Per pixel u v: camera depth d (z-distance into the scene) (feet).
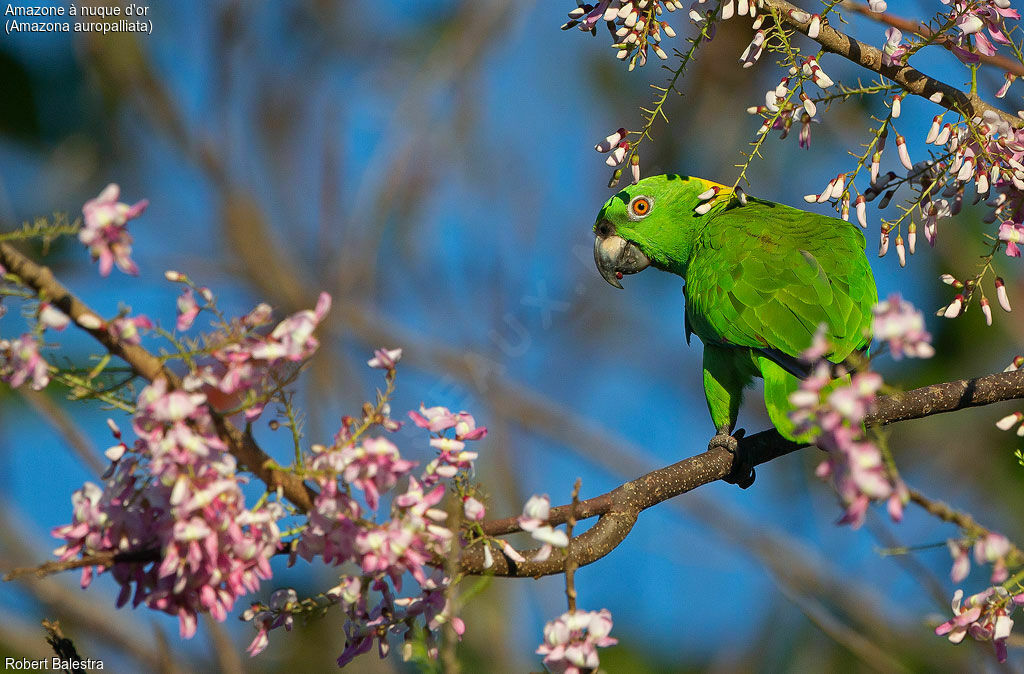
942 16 20.48
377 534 13.61
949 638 16.08
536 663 42.45
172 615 13.21
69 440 33.35
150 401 12.37
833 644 41.73
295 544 14.14
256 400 13.10
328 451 13.39
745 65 20.65
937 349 45.55
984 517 47.21
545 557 15.17
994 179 19.89
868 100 47.01
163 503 12.89
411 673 37.45
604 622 14.14
